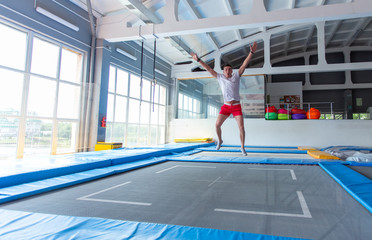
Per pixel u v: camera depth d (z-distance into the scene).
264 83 9.24
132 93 8.23
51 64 5.44
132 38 6.34
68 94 5.85
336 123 8.48
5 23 4.50
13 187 2.01
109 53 6.71
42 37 5.16
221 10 7.65
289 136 8.84
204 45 9.48
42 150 5.13
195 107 10.15
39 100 5.12
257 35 9.55
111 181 2.44
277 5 8.16
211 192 1.96
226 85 3.52
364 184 2.09
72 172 2.71
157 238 1.06
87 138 6.12
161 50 9.41
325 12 5.08
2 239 1.04
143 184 2.29
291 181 2.38
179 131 10.06
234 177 2.61
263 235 1.09
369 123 8.23
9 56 4.59
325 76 13.05
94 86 6.30
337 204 1.62
